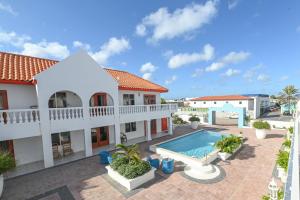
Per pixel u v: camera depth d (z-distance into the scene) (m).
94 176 10.39
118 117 15.84
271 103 65.38
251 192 8.34
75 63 12.93
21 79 11.30
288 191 3.66
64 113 12.43
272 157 12.73
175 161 12.55
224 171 10.68
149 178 9.68
